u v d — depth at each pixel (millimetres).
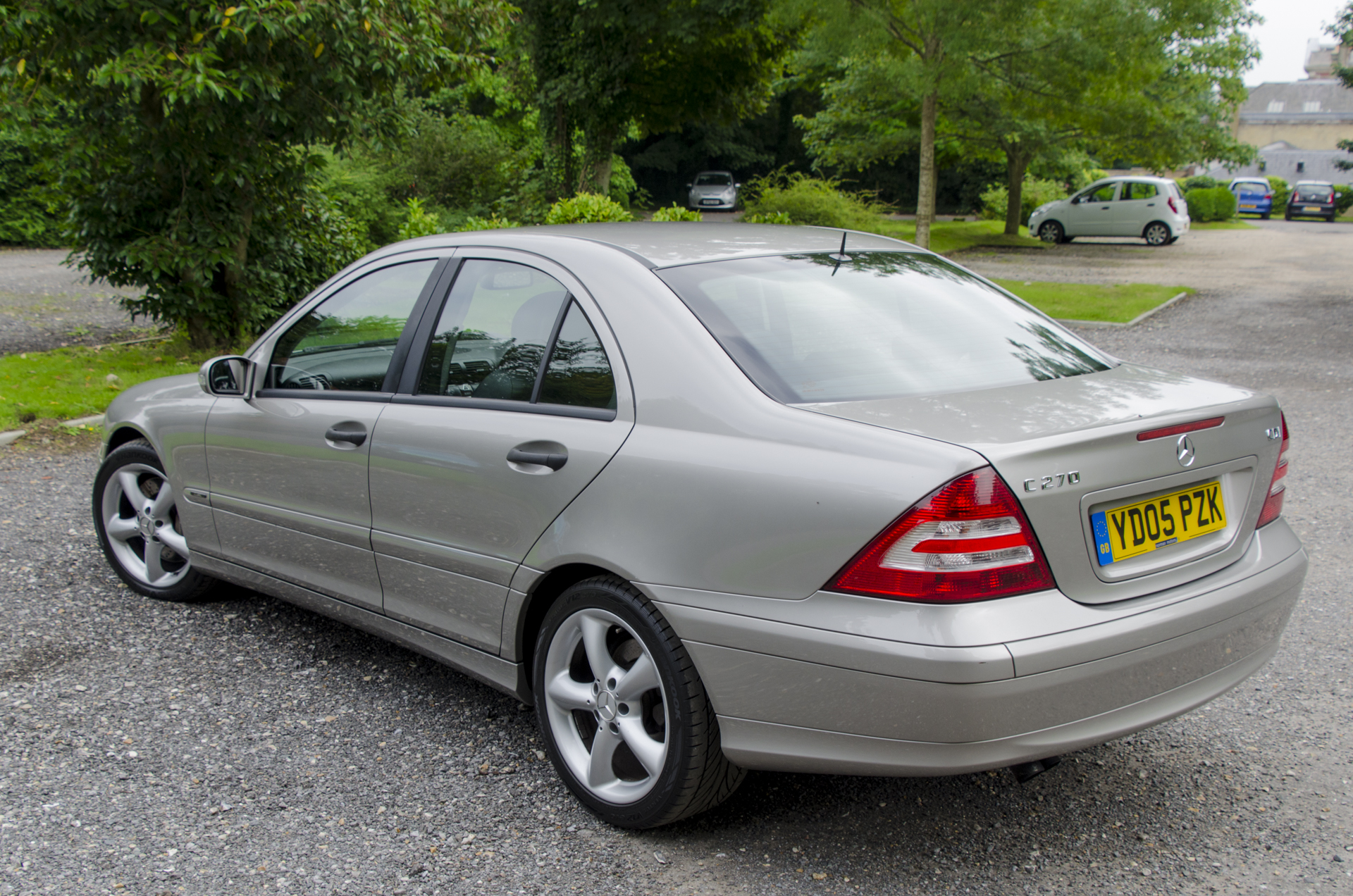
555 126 23562
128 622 4199
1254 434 2709
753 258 3066
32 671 3730
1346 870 2574
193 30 8109
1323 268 22734
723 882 2527
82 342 10953
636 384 2664
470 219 21266
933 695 2141
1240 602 2549
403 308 3377
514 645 2951
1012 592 2193
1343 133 94938
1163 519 2477
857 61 23594
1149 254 26625
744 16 20766
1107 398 2615
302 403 3572
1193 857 2633
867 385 2600
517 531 2844
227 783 2975
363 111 9023
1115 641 2262
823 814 2844
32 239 23312
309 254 10789
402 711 3443
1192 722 3389
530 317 2992
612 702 2709
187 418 4051
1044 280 19562
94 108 8664
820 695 2291
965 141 29438
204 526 4062
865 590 2217
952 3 15273
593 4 20781
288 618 4262
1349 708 3459
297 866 2574
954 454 2176
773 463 2361
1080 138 29641
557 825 2785
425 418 3127
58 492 6043
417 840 2703
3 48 7934
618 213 14141
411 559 3211
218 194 9312
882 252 3387
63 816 2787
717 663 2426
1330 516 5555
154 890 2471
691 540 2457
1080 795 2943
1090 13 17031
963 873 2568
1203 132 28031
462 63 9305
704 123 26156
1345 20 18672
